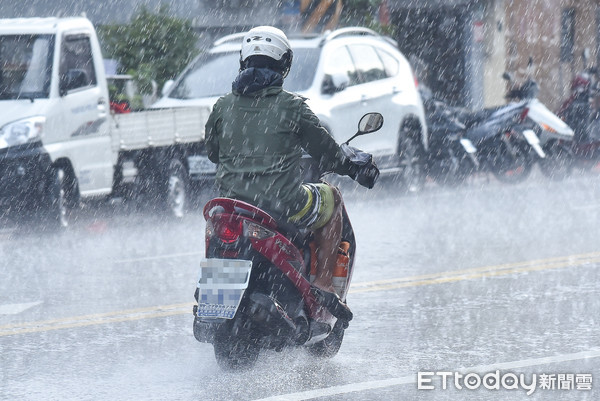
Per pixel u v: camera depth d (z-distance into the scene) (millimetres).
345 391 13500
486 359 15086
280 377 14234
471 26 68000
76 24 33406
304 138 13984
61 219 31781
